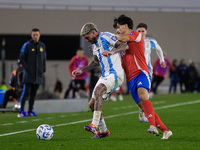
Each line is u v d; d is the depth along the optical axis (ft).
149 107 64.90
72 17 306.14
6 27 299.79
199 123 96.78
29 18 302.25
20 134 76.84
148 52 89.71
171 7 330.13
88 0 329.93
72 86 196.54
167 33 317.83
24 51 120.88
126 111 135.95
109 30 307.78
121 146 60.80
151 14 316.19
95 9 322.34
